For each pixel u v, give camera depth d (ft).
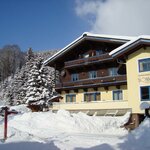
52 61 140.56
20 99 221.25
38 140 44.16
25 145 35.06
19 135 49.80
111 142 41.32
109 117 92.12
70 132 72.38
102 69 129.49
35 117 87.45
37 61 173.88
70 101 139.13
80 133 69.82
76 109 118.01
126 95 117.70
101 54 127.34
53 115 88.12
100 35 119.14
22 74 241.35
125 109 99.45
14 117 93.40
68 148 38.04
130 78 95.86
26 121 83.05
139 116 92.73
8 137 46.70
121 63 99.71
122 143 38.75
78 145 41.27
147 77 92.02
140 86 93.20
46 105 160.86
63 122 81.20
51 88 183.73
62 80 144.66
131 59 96.58
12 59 581.53
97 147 37.17
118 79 117.91
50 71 230.07
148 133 40.14
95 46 131.23
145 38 90.27
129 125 87.61
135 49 95.40
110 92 123.65
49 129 75.72
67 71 143.43
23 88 214.28
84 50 135.85
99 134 68.23
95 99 128.98
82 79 136.36
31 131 70.79
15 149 33.42
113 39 114.93
